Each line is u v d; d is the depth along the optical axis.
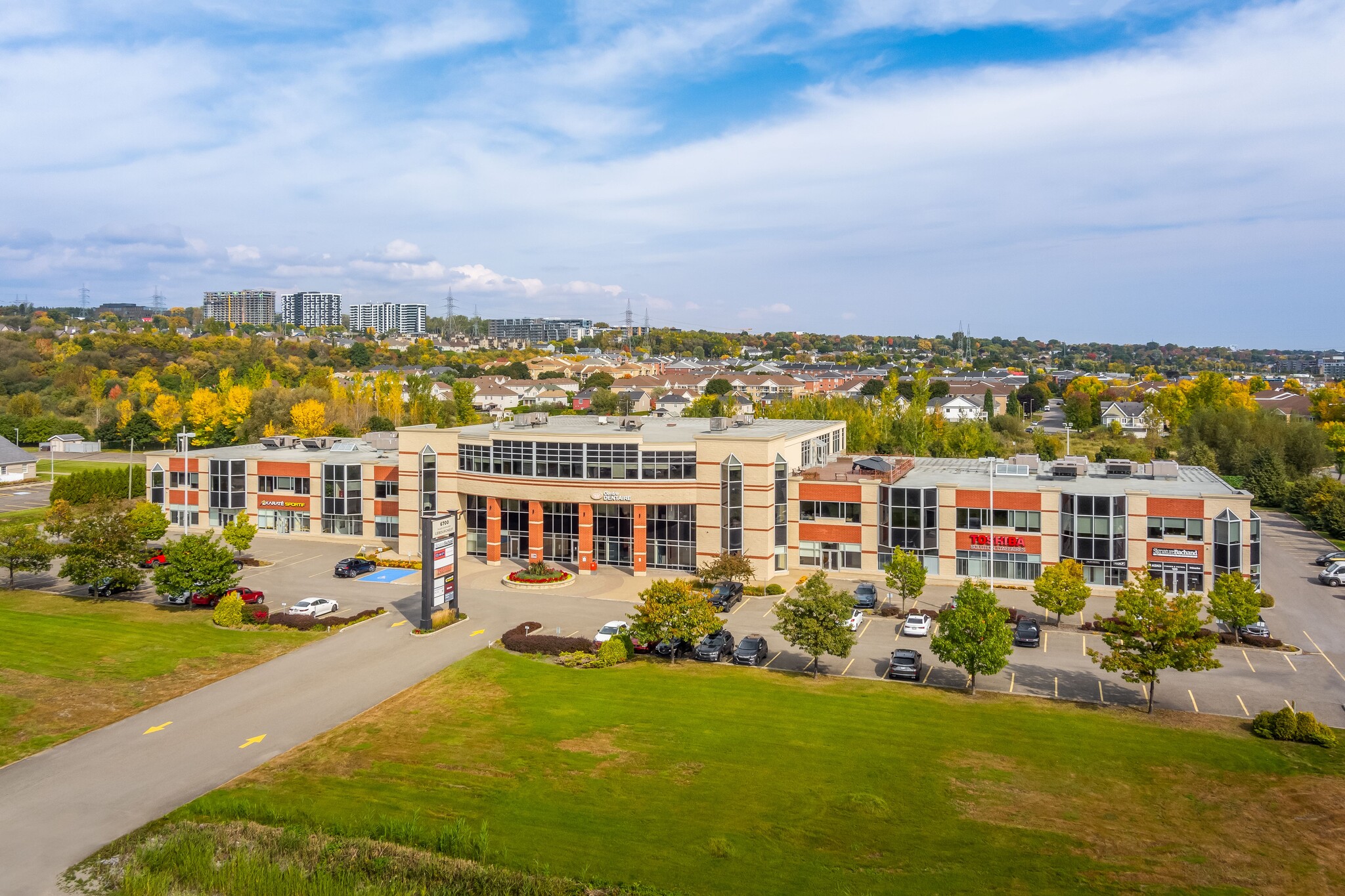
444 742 49.00
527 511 94.69
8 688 55.91
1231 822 40.28
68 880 36.16
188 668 60.50
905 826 40.22
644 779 44.72
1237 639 66.88
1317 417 195.00
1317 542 105.12
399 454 97.00
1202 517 77.75
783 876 36.28
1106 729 50.44
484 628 70.44
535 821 40.66
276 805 41.81
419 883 36.09
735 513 86.06
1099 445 194.75
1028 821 40.72
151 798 42.72
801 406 168.88
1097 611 75.19
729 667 62.34
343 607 76.25
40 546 81.81
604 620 72.88
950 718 52.25
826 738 49.41
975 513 84.00
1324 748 47.62
